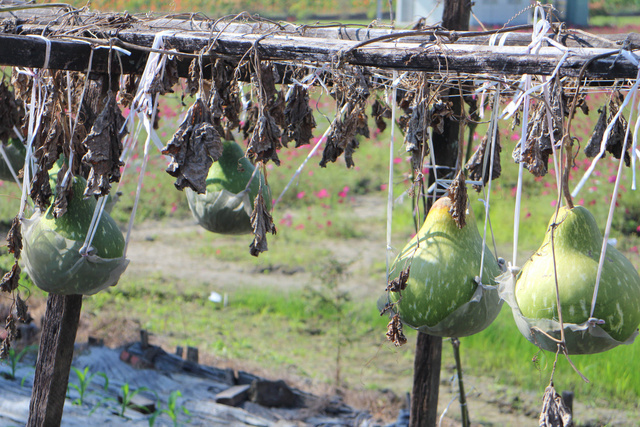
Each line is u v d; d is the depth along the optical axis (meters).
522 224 13.16
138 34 3.48
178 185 3.15
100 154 3.26
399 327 3.43
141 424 6.45
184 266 12.45
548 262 3.04
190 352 8.21
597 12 33.19
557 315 2.96
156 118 4.95
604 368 8.42
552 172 14.65
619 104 3.15
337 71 3.42
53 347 4.71
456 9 4.67
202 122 3.17
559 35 3.23
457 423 7.56
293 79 3.75
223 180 4.66
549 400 2.77
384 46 3.21
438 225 3.46
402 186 15.01
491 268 3.43
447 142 4.69
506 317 9.64
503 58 2.87
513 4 20.52
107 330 9.29
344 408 7.50
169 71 3.40
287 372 8.62
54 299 4.70
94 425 6.21
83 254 3.76
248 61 3.25
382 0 29.88
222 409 6.99
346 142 3.87
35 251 3.82
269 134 3.26
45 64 3.34
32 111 3.82
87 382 6.77
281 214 15.14
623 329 2.95
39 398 4.76
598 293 2.92
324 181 16.56
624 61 2.65
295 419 7.07
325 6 30.72
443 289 3.32
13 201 13.84
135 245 13.41
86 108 3.98
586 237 3.04
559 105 2.85
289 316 10.60
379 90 4.74
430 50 3.00
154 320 10.16
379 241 13.52
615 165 14.48
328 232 13.96
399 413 7.32
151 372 7.75
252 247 3.69
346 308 10.61
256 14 3.78
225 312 10.67
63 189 3.71
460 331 3.41
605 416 7.58
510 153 13.32
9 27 3.98
